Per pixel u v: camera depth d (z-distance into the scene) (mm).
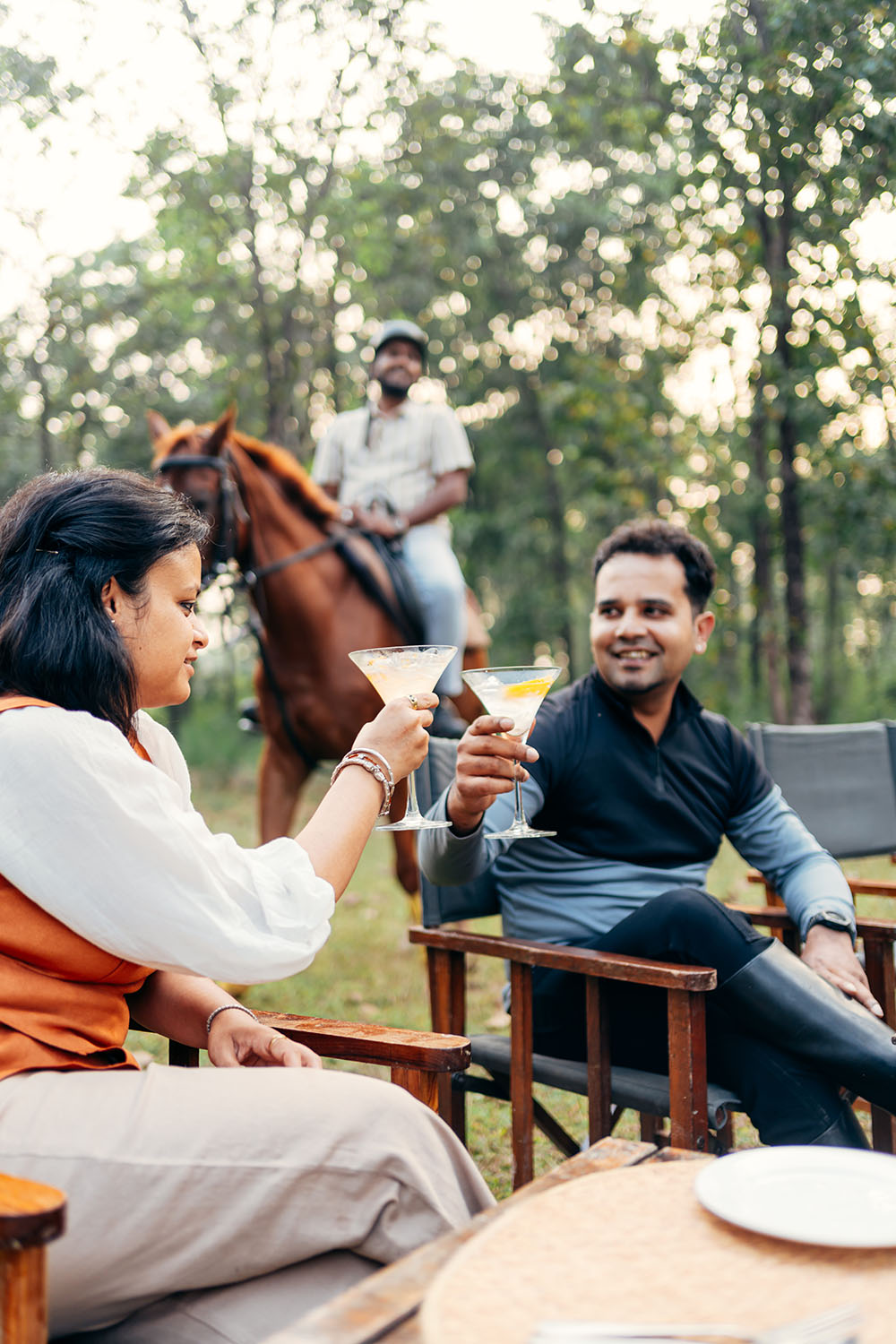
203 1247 1338
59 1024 1428
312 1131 1377
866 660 21828
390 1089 1451
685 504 14672
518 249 17516
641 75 9391
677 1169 1210
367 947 5301
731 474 14039
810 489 11477
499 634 21094
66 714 1420
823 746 3199
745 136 7875
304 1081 1428
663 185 9586
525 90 11984
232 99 10602
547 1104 3562
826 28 7016
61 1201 1020
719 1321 912
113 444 15523
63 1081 1377
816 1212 1084
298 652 4684
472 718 5758
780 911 2605
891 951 2555
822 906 2359
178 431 4746
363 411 5500
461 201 15094
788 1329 865
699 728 2492
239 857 1482
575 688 2480
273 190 11422
